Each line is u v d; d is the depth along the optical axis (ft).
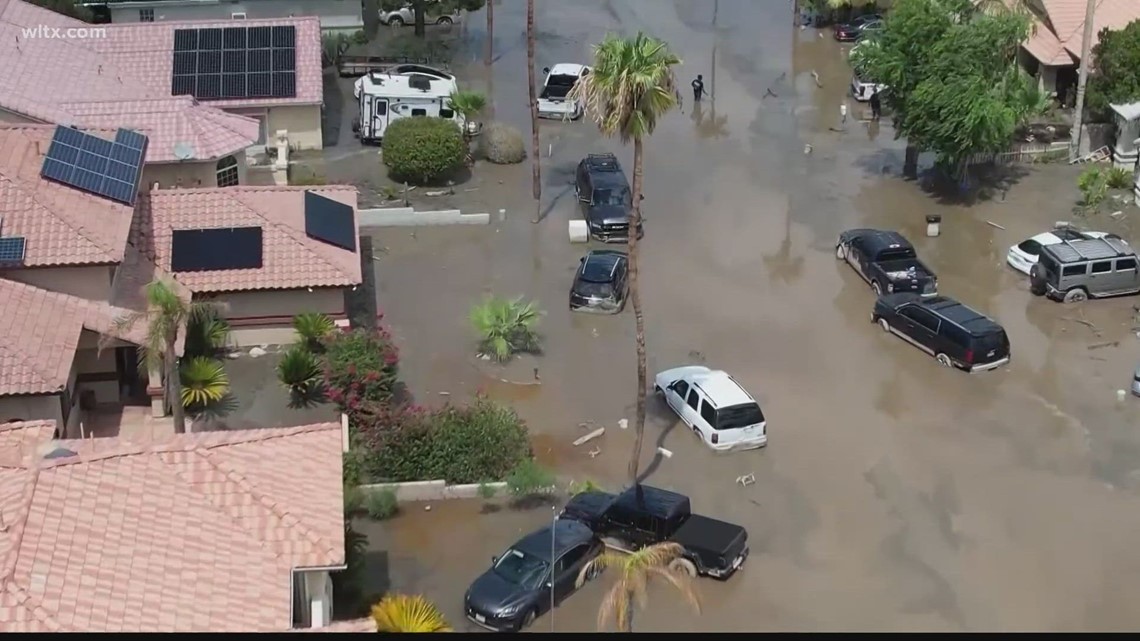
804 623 92.53
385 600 84.74
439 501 106.83
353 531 100.01
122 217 119.75
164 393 115.85
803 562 99.66
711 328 137.28
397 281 147.02
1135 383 123.13
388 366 120.26
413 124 173.78
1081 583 97.45
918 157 185.26
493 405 114.11
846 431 117.91
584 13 260.21
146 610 68.18
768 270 151.43
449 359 129.90
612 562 88.33
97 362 116.67
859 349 133.18
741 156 187.62
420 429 108.99
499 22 252.42
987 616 93.71
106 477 75.82
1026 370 128.98
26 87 158.30
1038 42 201.16
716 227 163.12
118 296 119.24
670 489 108.88
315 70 185.98
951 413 121.19
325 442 84.58
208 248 128.26
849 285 147.84
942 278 150.51
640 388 105.91
